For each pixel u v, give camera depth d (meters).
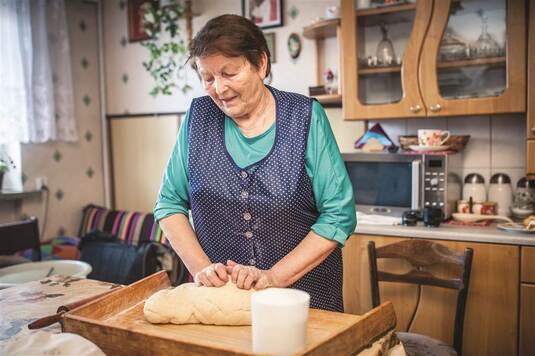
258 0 2.96
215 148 1.16
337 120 2.77
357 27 2.42
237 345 0.87
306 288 1.15
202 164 1.16
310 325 0.93
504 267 1.95
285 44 2.90
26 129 3.04
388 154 2.32
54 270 1.84
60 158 3.38
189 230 1.20
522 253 1.92
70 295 1.24
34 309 1.14
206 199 1.15
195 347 0.76
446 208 2.23
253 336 0.76
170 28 3.19
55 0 3.22
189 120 1.22
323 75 2.79
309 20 2.82
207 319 0.95
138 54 3.46
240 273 1.00
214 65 1.00
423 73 2.28
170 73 3.32
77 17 3.47
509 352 1.97
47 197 3.30
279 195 1.10
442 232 2.04
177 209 1.23
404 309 2.15
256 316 0.75
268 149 1.13
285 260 1.06
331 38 2.75
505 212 2.36
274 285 1.02
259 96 1.10
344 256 2.24
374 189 2.38
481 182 2.41
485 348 2.01
